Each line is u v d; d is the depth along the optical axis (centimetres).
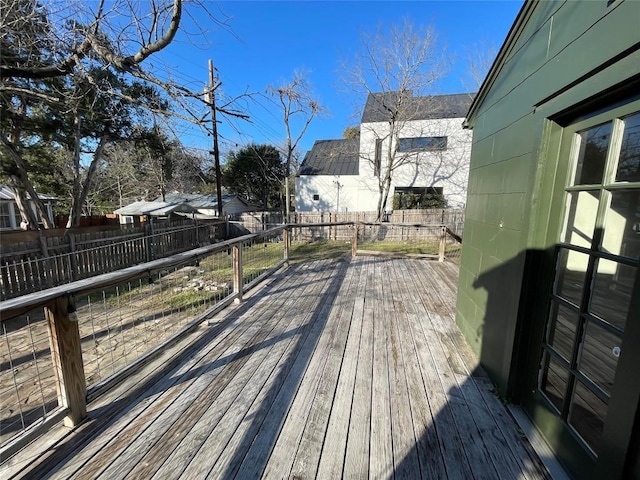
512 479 128
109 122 885
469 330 250
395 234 1202
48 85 693
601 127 128
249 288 386
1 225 1195
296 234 1268
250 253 810
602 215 125
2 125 761
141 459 136
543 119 152
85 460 134
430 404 176
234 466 133
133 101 448
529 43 168
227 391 186
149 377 199
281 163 2211
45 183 1283
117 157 1639
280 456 139
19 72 457
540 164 155
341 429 156
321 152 1750
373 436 151
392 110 1251
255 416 165
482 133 238
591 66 118
